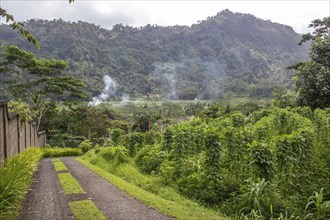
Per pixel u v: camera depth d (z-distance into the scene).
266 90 84.00
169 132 11.17
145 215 5.57
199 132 10.09
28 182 8.12
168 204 6.28
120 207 6.11
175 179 8.63
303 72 17.75
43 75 34.28
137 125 31.80
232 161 7.83
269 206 6.16
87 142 29.73
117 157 12.66
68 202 6.64
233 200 6.72
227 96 84.12
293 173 7.15
